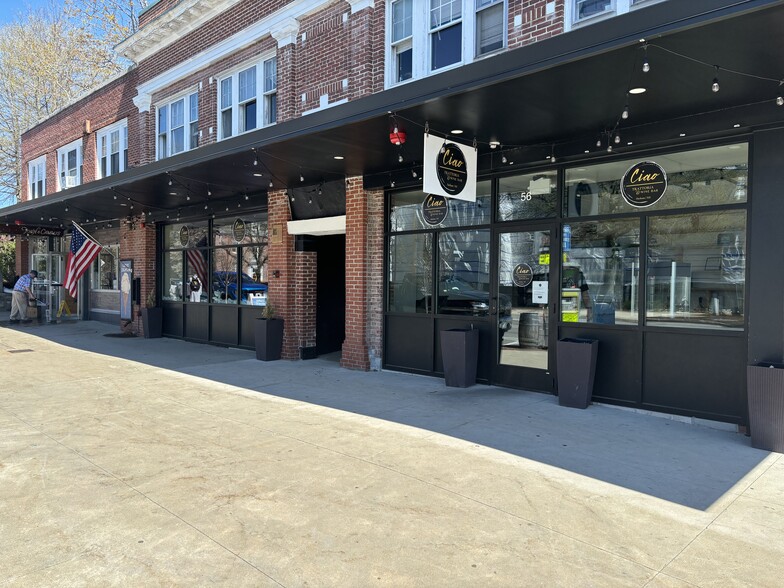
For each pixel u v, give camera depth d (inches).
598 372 282.4
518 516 155.5
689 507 161.9
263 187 433.7
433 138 260.8
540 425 245.8
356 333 391.2
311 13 408.5
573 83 208.5
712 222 249.8
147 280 598.9
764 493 172.4
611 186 280.4
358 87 374.0
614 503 164.2
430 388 325.1
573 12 281.1
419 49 348.2
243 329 496.7
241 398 300.8
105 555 134.3
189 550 136.9
